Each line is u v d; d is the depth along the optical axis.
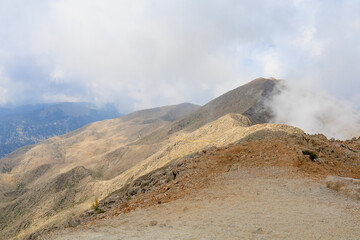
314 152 21.59
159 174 27.45
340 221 10.51
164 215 13.31
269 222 10.54
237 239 8.95
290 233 9.37
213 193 15.86
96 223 14.22
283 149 21.98
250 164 20.30
